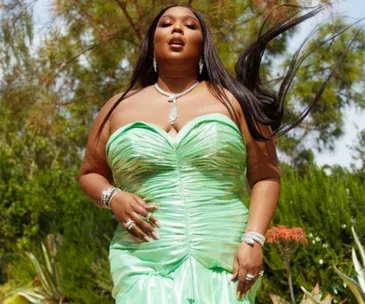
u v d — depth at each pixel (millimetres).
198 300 3434
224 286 3494
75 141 15391
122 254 3611
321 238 8852
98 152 3840
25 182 15008
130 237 3604
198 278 3469
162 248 3508
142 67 3990
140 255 3559
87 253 10359
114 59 11359
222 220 3549
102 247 10609
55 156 17078
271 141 3793
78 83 11477
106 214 11242
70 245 10766
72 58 11227
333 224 8836
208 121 3582
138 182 3598
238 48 10781
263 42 3900
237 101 3717
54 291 10719
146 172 3576
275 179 3754
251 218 3623
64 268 10469
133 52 11391
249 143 3717
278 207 9148
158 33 3807
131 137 3596
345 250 8773
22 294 10883
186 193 3537
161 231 3523
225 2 10414
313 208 9000
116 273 3604
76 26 11164
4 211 14766
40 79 11250
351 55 11516
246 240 3537
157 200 3553
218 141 3547
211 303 3447
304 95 11516
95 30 11164
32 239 14617
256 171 3730
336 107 12703
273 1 10273
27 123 11852
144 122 3631
